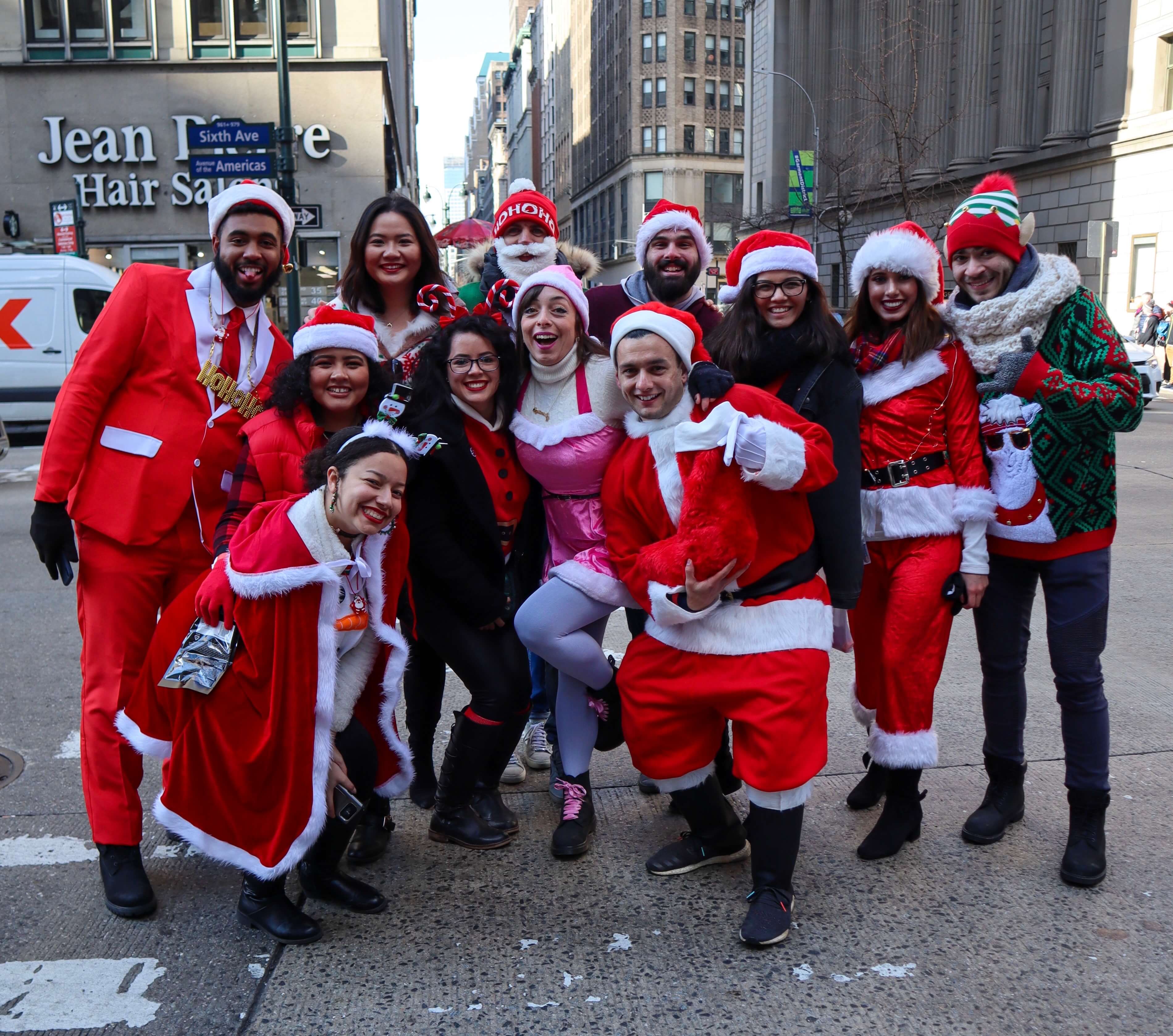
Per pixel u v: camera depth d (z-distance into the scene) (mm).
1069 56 27969
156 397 3248
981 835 3459
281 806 2824
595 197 91688
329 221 24312
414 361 3705
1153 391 21422
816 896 3160
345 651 2994
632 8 75375
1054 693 4938
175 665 2766
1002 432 3246
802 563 3061
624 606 3443
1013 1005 2605
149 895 3092
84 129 23891
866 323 3475
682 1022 2562
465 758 3441
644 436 3170
